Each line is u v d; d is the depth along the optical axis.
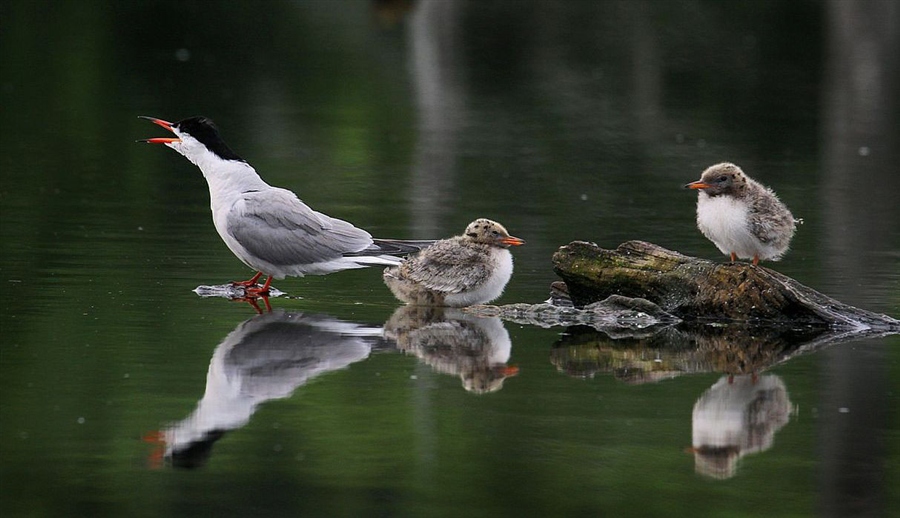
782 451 10.30
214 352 12.55
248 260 15.02
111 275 15.57
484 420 10.88
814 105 31.34
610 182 23.17
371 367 12.33
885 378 12.16
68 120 27.80
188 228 18.48
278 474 9.69
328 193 21.69
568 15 42.62
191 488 9.41
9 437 10.17
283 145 26.11
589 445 10.34
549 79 34.28
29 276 15.38
